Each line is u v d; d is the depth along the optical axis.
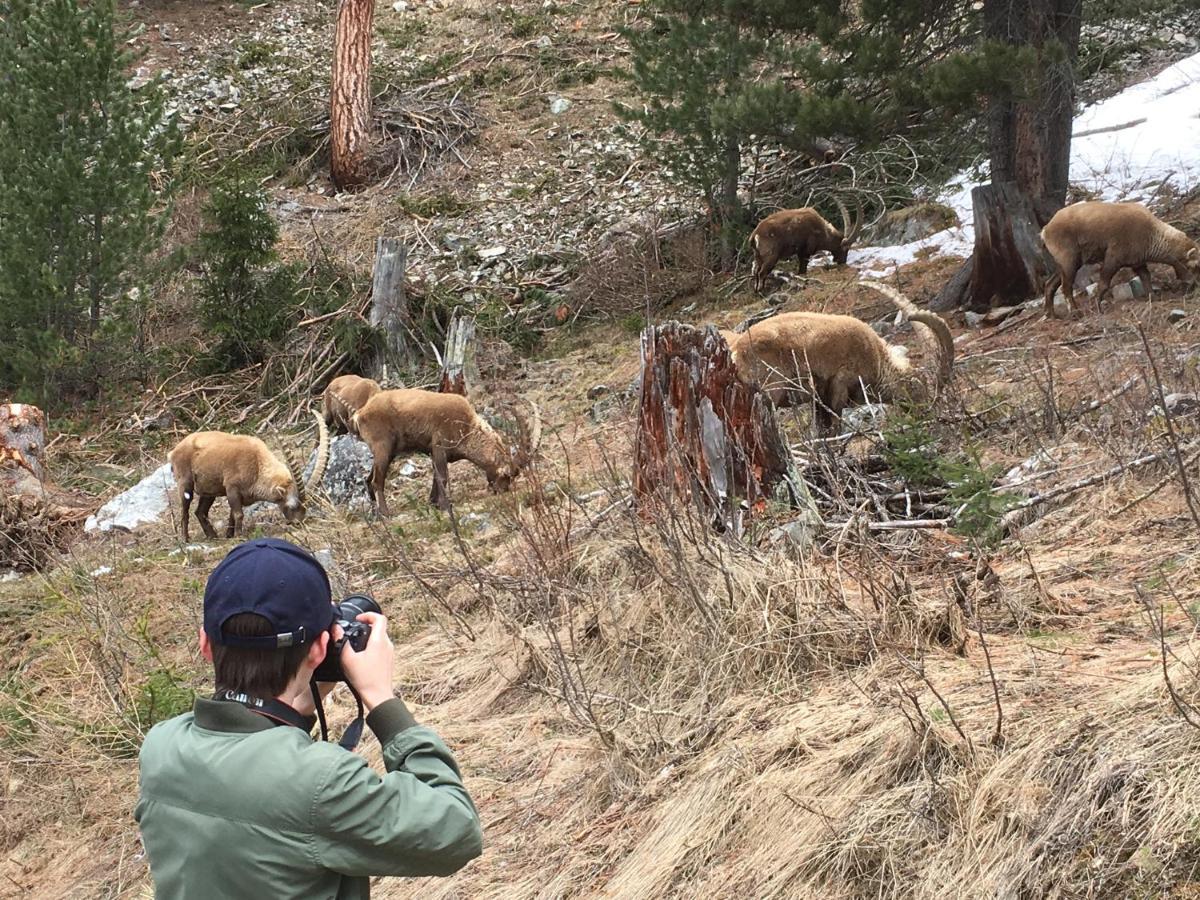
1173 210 14.01
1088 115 17.80
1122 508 5.67
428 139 23.33
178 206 21.23
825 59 15.77
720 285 16.95
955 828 3.46
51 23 16.38
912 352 11.50
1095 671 4.04
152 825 2.22
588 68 24.94
